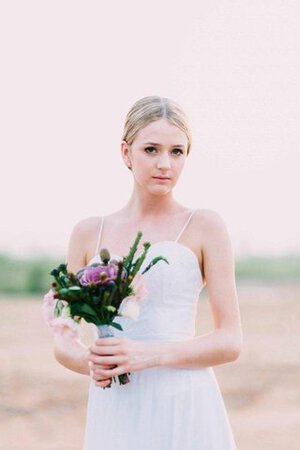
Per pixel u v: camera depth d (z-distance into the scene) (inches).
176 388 117.6
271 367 411.8
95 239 128.4
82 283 111.3
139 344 114.0
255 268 995.3
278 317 613.0
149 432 117.2
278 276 988.6
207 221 123.4
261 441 277.7
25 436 287.3
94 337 124.3
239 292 827.4
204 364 117.2
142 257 112.0
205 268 123.7
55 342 125.9
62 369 412.2
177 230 123.8
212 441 117.7
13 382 376.5
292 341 495.5
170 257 121.4
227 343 117.6
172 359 114.6
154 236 123.6
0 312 652.7
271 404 334.6
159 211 125.4
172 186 120.6
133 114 120.7
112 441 118.9
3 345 484.7
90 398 123.8
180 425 117.0
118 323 120.2
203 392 118.8
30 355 450.3
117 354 112.3
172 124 118.1
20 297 788.6
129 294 112.1
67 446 274.8
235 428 296.8
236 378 386.6
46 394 354.6
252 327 561.6
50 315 114.7
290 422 304.0
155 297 120.6
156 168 118.3
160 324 120.2
